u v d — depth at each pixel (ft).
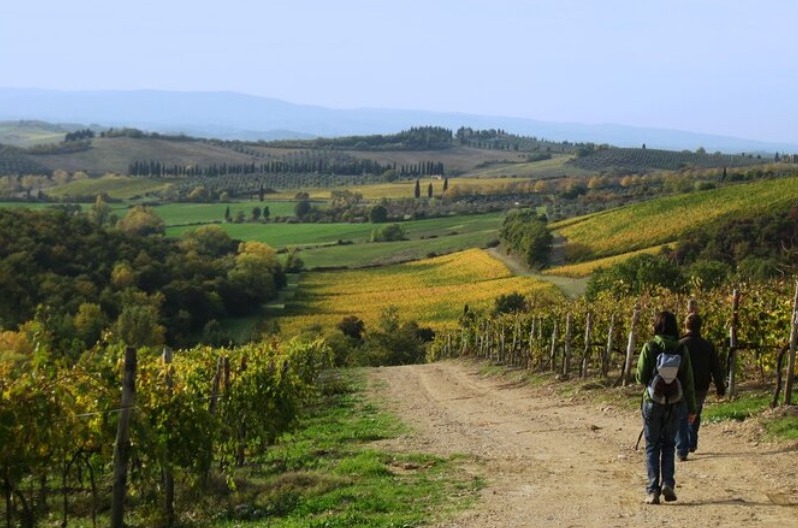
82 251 338.75
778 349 62.54
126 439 34.76
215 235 504.02
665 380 32.58
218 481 45.68
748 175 549.95
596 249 388.37
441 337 255.91
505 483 38.86
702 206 392.27
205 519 39.42
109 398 36.73
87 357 40.42
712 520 29.27
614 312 93.09
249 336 320.91
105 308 295.48
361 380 134.62
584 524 29.86
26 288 287.28
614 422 60.18
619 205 497.46
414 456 48.70
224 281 362.33
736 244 289.12
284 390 60.75
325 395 110.63
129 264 336.29
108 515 42.29
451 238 500.33
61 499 44.96
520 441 54.13
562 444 51.29
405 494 37.55
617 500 33.63
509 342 145.89
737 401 59.06
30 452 34.24
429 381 125.59
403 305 373.20
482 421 67.82
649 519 30.04
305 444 61.87
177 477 41.52
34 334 37.70
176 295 337.31
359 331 339.77
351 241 526.98
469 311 284.82
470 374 135.13
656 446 32.76
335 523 32.58
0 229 323.37
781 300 65.46
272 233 565.94
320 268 452.76
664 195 515.50
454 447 53.36
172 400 40.55
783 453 40.81
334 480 42.37
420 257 466.29
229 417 52.03
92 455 37.83
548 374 104.58
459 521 31.53
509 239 435.94
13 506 36.32
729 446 44.65
